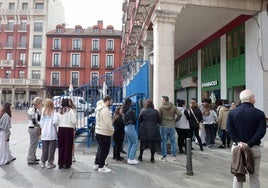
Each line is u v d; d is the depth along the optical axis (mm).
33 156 7500
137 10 12938
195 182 5973
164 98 8281
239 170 4332
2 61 54125
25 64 54594
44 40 54938
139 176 6387
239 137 4477
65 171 6766
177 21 12891
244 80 12086
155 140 7766
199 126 9898
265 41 10891
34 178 6133
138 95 10547
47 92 54562
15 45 54844
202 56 17000
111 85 11367
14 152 9258
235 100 13008
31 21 55125
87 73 55219
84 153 9188
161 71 10031
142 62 12023
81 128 10641
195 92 18438
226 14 11969
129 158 7648
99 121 6820
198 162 7895
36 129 7484
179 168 7180
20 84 53344
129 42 19266
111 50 55375
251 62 11445
